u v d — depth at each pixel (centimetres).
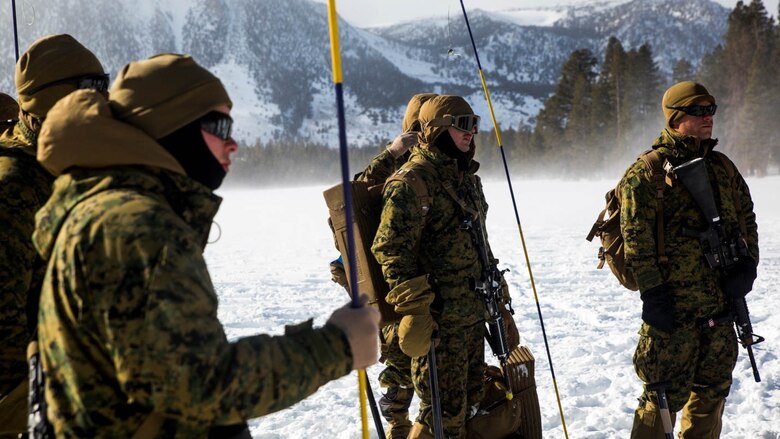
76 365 148
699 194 344
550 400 494
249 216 2744
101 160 154
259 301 886
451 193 334
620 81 8331
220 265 1259
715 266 347
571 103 9531
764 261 1021
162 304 139
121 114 162
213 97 166
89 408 148
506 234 1580
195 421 143
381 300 338
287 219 2511
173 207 160
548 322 713
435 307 335
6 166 233
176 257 143
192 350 139
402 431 411
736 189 364
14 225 227
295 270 1174
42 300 155
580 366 567
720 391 359
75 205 153
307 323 165
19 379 227
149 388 142
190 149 166
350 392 523
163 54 172
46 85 252
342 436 438
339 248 354
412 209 323
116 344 140
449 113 337
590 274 988
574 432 437
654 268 346
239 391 145
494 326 350
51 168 160
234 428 179
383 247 321
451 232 334
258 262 1295
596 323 700
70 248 146
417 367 342
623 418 451
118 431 150
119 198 148
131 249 142
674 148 354
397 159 405
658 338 354
